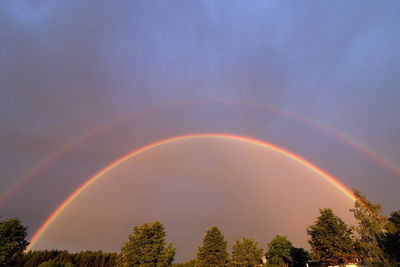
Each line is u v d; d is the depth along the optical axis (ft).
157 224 141.90
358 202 102.32
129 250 130.00
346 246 142.82
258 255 171.53
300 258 211.82
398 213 148.36
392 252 87.20
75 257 307.37
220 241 173.99
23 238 153.38
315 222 164.55
